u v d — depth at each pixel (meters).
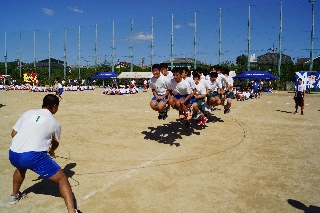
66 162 5.82
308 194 4.30
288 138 7.98
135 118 11.57
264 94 28.48
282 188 4.52
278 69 35.75
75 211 3.53
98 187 4.55
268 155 6.33
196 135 8.42
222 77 10.01
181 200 4.09
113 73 39.78
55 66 70.19
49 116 3.82
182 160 5.97
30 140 3.59
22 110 14.46
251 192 4.37
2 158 6.04
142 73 39.75
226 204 3.97
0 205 3.92
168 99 7.12
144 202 4.03
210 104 9.62
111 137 8.11
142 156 6.26
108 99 21.62
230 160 5.98
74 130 9.07
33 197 4.17
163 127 9.64
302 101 12.84
